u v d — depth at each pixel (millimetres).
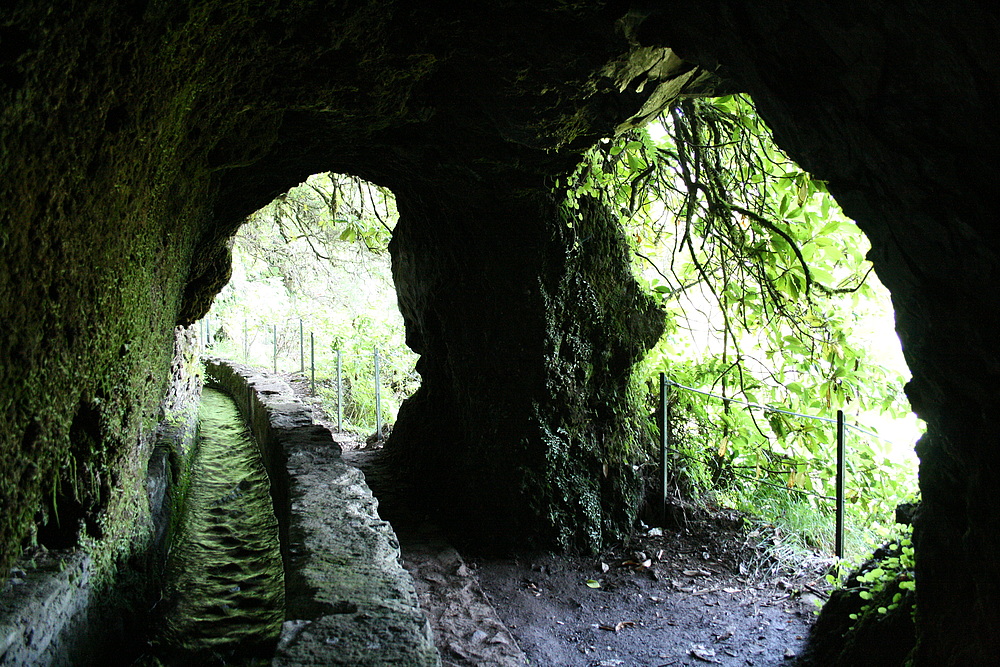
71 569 3105
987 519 2811
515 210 6137
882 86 2697
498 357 6480
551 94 4250
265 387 10297
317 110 4379
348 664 2455
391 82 4238
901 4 2420
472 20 3766
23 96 1967
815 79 2994
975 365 2766
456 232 6582
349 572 3221
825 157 3236
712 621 5004
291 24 3402
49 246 2457
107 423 3539
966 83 2396
